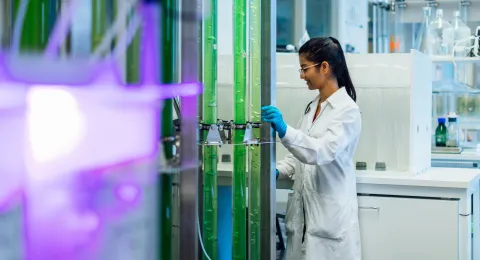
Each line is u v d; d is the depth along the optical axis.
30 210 1.04
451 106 4.29
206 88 1.62
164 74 1.25
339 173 2.37
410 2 4.45
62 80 1.08
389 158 2.79
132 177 1.18
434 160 3.88
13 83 1.03
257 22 1.76
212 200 1.69
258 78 1.78
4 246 1.03
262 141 1.80
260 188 1.80
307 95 2.84
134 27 1.18
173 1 1.26
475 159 3.78
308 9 5.61
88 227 1.11
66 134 1.07
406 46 4.71
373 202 2.60
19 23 1.06
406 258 2.57
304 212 2.46
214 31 1.63
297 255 2.48
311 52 2.34
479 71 4.42
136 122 1.18
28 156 1.04
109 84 1.14
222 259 2.09
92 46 1.12
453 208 2.50
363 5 6.04
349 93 2.42
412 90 2.72
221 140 1.67
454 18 4.12
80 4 1.11
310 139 2.16
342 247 2.36
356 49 5.93
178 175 1.28
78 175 1.09
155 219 1.23
